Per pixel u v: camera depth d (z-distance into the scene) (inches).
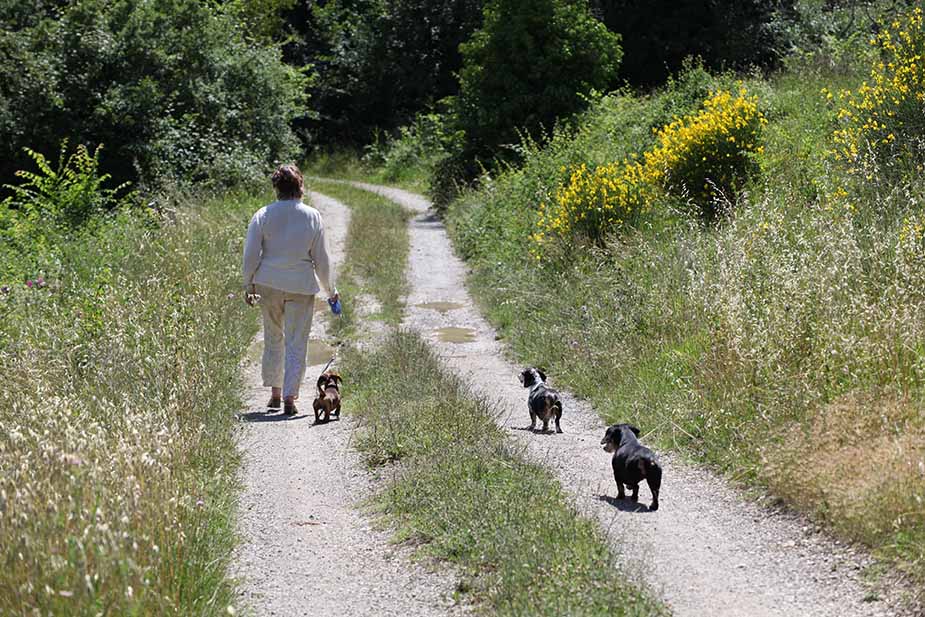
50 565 157.6
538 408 328.2
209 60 1106.1
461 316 581.9
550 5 1100.5
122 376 312.2
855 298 296.7
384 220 1013.2
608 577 187.9
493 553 207.0
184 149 1017.5
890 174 434.0
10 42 983.6
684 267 422.3
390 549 225.0
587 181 581.3
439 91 2122.3
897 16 731.4
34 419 227.0
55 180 805.2
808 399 276.7
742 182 540.4
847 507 218.5
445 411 317.4
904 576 190.5
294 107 1224.8
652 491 245.8
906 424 243.4
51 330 361.7
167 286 423.2
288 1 2080.5
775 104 735.7
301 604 197.5
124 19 1024.2
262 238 359.3
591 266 519.5
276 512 254.1
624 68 1565.0
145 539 173.5
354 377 405.7
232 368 400.5
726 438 289.9
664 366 358.9
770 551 215.8
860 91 528.4
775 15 1460.4
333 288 368.8
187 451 259.3
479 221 827.4
